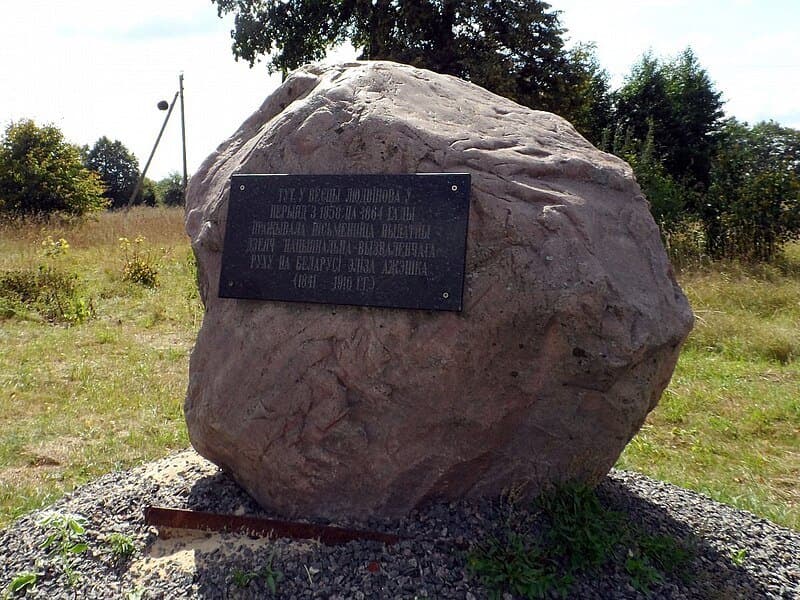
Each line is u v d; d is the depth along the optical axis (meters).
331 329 3.13
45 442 5.17
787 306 9.65
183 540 3.21
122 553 3.13
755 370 7.43
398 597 2.73
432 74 3.90
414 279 3.05
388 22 16.27
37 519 3.50
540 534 3.05
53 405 5.97
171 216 19.23
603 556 2.93
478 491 3.22
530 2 16.19
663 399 6.57
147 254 12.52
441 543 3.00
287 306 3.25
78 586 2.95
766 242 13.32
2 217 17.30
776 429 5.89
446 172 3.12
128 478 3.94
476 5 15.77
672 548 3.16
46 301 9.47
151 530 3.28
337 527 3.07
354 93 3.47
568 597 2.79
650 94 20.53
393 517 3.18
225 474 3.67
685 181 15.25
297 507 3.26
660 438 5.73
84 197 19.97
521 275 2.93
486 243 3.01
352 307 3.15
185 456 4.18
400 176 3.15
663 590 2.90
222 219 3.46
